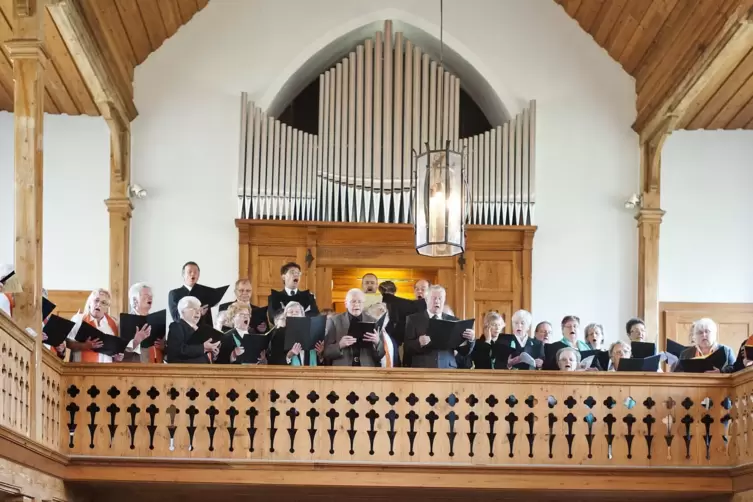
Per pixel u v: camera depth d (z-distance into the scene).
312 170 14.77
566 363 10.81
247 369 10.55
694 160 15.10
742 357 10.95
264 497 11.57
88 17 11.88
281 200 14.68
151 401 10.51
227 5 15.05
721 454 10.74
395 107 14.91
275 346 10.70
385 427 10.55
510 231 14.88
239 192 14.63
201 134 14.81
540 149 15.05
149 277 14.50
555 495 11.21
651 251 14.70
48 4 10.73
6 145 14.62
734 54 12.66
